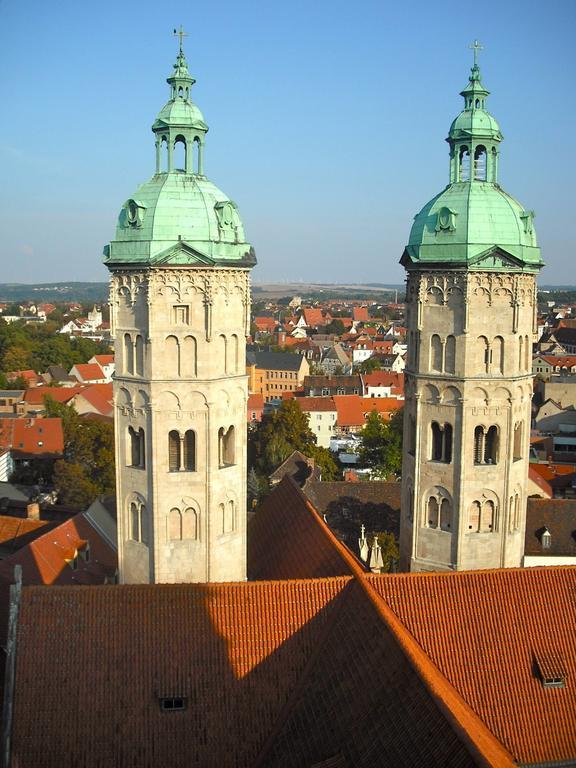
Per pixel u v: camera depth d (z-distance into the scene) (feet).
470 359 186.80
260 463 525.75
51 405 653.71
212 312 170.19
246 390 182.39
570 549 342.03
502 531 195.72
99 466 491.72
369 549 278.05
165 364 171.12
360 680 133.08
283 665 148.25
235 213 175.22
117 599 149.07
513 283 184.75
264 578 206.18
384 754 115.75
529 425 198.70
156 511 176.55
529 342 193.47
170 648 146.61
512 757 130.31
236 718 142.00
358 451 612.29
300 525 204.54
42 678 140.77
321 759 125.59
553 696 145.48
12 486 458.09
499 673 146.51
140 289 170.09
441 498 196.13
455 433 191.11
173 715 140.87
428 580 155.33
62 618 145.79
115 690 141.49
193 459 177.06
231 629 150.10
